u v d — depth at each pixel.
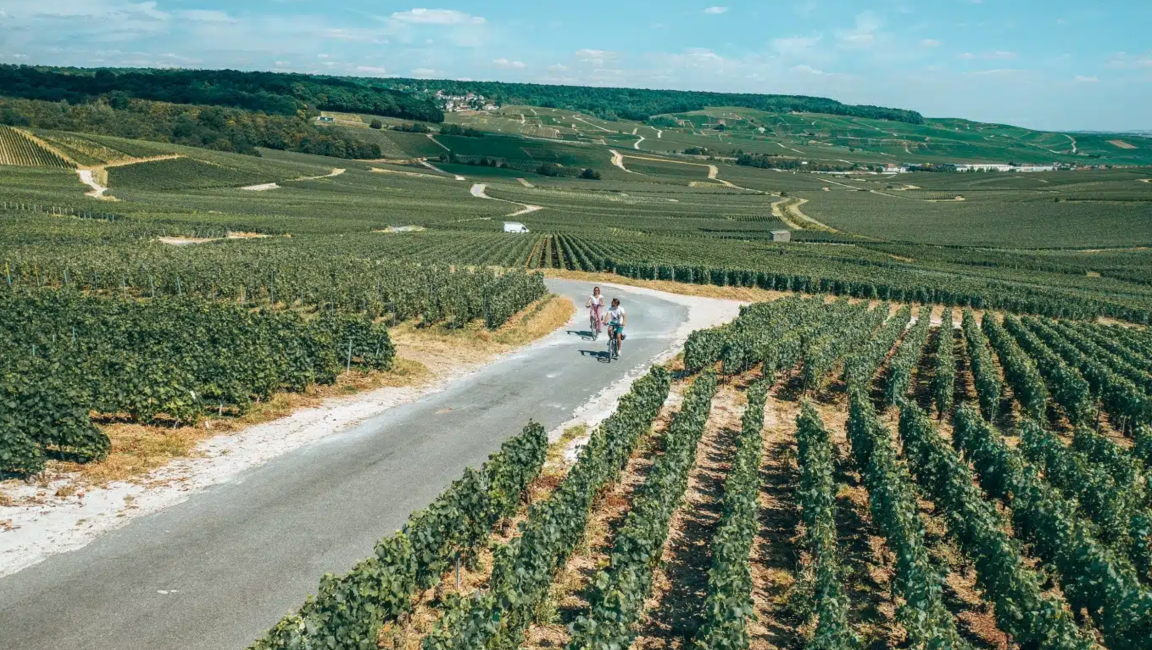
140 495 15.57
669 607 13.43
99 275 41.69
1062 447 20.64
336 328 26.77
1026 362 31.08
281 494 16.20
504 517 16.08
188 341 26.09
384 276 45.56
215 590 12.34
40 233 63.06
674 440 18.50
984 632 13.38
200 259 47.47
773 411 26.86
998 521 15.30
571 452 20.25
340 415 21.94
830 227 138.12
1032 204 174.62
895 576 14.30
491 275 49.25
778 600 13.72
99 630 11.05
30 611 11.30
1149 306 59.81
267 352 23.41
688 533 16.41
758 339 32.41
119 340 25.91
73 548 13.22
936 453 18.88
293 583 12.78
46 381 17.06
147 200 118.56
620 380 28.30
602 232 112.06
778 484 19.59
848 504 18.58
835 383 31.42
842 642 10.86
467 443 20.28
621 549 13.02
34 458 15.25
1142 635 12.13
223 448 18.58
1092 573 13.34
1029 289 64.25
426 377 26.84
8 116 191.25
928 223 146.25
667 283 58.84
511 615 11.37
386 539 12.27
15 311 28.73
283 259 50.19
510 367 29.27
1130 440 26.42
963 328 43.69
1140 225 136.88
